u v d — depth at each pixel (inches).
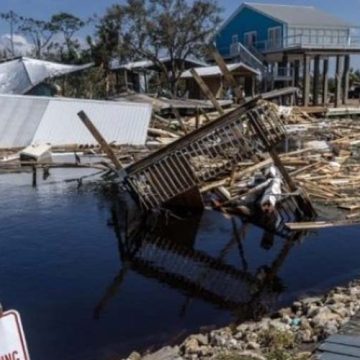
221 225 626.8
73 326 363.3
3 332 135.6
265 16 2308.1
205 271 480.1
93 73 2103.8
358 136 1384.1
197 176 634.2
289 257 513.7
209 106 1707.7
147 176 645.9
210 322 368.5
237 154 633.6
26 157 1050.7
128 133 1284.4
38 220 647.8
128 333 352.8
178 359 287.0
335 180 796.6
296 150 1115.3
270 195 649.6
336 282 444.1
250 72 2080.5
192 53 2386.8
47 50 2790.4
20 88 1747.0
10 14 2800.2
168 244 563.5
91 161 1062.4
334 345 257.6
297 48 2089.1
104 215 672.4
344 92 2236.7
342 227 604.1
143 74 2421.3
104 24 2396.7
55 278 456.8
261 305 397.7
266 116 629.9
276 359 254.2
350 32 2183.8
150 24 2343.8
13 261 500.1
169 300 411.2
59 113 1285.7
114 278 459.8
